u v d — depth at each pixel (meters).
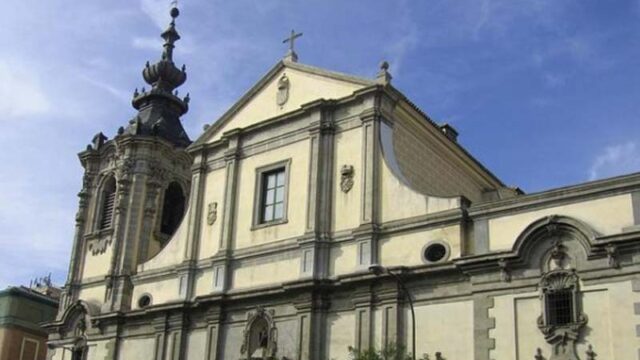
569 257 26.33
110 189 45.91
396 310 29.73
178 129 48.00
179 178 46.09
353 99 34.78
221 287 35.66
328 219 33.59
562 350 25.50
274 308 33.47
